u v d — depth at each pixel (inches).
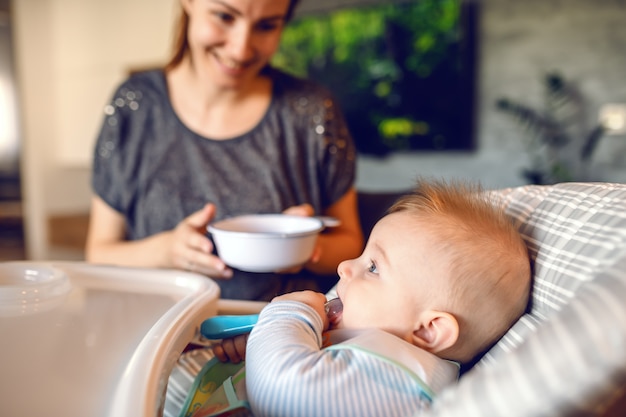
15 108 144.7
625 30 99.3
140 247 39.2
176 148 43.8
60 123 152.9
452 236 25.1
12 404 16.2
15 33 143.6
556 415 13.7
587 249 21.9
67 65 149.6
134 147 44.2
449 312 24.5
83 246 139.2
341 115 48.5
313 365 21.2
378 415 20.5
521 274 24.5
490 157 114.3
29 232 149.6
